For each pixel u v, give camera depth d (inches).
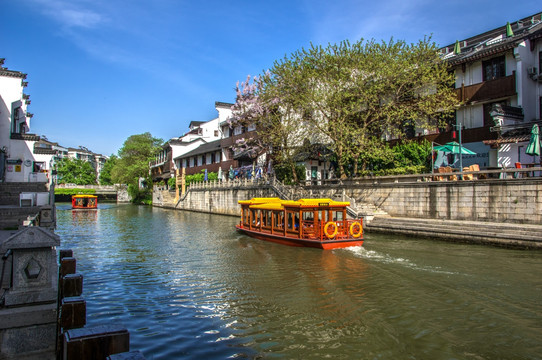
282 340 297.7
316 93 970.7
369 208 883.4
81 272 531.8
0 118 1122.7
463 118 949.8
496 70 889.5
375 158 997.2
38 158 1418.6
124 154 2632.9
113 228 1098.1
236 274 507.8
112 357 132.5
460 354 265.7
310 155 1208.2
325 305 372.5
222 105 2014.0
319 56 988.6
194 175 1956.2
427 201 793.6
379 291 406.9
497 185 677.9
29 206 683.4
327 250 632.4
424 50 906.7
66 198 2965.1
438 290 402.6
